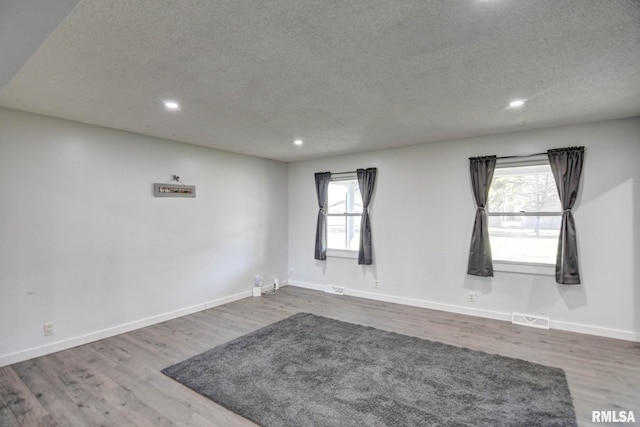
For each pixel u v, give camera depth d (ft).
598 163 11.84
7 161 9.87
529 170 13.34
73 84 8.15
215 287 16.26
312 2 5.03
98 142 11.94
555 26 5.72
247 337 12.03
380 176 16.96
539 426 6.98
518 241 13.61
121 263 12.59
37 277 10.48
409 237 16.12
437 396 8.14
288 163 20.80
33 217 10.39
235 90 8.64
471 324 13.32
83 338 11.50
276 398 8.08
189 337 12.10
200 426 7.08
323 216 19.13
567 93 8.98
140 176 13.20
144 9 5.16
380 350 10.84
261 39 6.15
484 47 6.48
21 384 8.77
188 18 5.43
